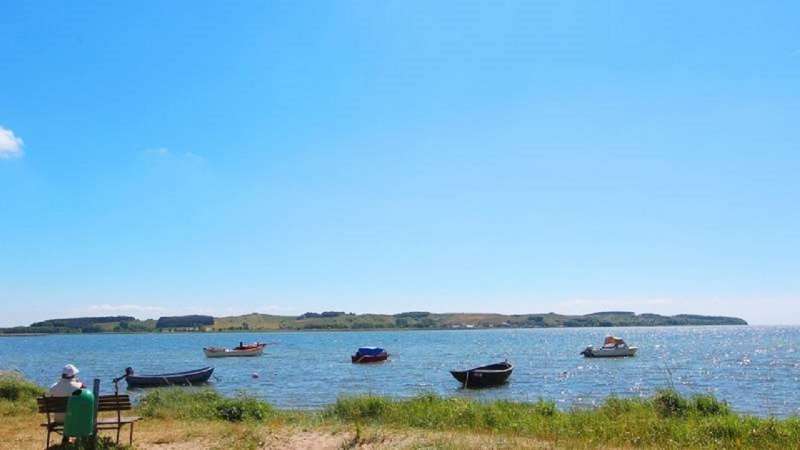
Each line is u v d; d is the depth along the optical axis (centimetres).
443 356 9700
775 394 4262
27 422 1995
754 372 6219
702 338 18400
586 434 1647
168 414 2208
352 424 1848
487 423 1886
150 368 7775
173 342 19938
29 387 2700
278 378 5903
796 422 1725
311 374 6397
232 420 2120
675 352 10338
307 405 3459
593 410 2236
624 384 5088
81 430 1318
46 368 7931
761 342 14950
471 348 12650
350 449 1467
